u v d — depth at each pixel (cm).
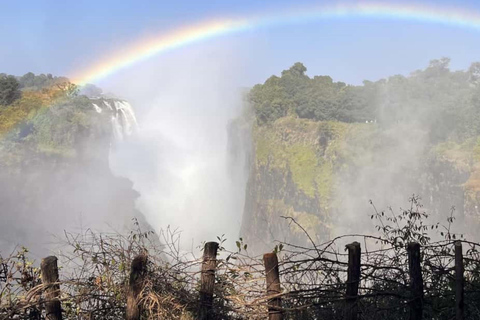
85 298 611
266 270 573
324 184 9094
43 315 609
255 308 579
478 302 639
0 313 579
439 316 625
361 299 607
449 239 786
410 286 587
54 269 593
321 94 10800
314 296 583
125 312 605
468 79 9094
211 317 581
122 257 637
